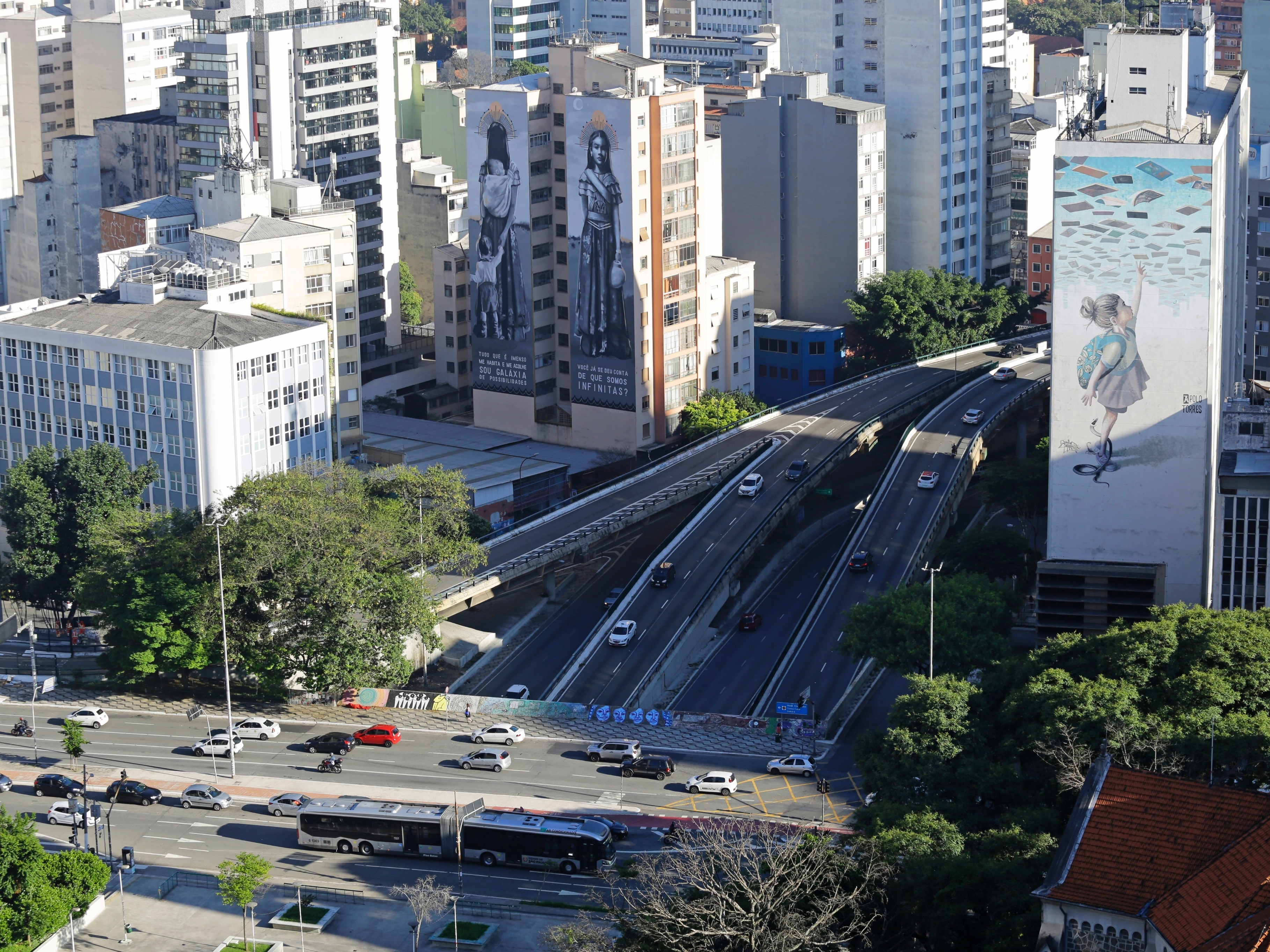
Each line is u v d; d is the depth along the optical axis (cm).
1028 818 17738
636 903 17450
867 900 16225
